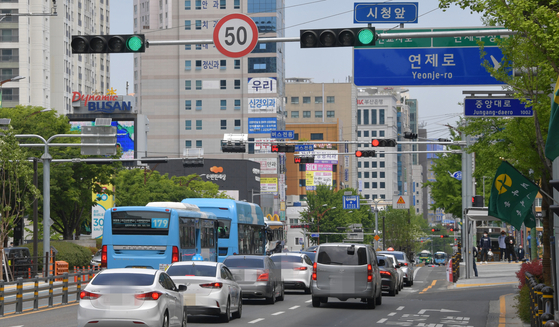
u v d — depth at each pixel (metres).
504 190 33.22
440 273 99.12
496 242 115.25
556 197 33.94
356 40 29.33
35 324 32.50
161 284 26.52
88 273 48.03
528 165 37.50
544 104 30.53
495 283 63.84
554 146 24.41
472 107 39.03
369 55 39.25
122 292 25.16
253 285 43.12
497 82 38.47
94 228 116.81
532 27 27.05
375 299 42.91
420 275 94.81
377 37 29.45
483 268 88.44
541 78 30.70
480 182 111.38
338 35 29.33
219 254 58.66
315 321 34.94
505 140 48.78
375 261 44.66
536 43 28.20
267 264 44.19
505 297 49.22
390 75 39.16
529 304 32.78
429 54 38.94
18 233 79.31
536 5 27.48
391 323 34.53
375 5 37.12
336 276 41.91
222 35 30.36
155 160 71.12
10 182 68.19
